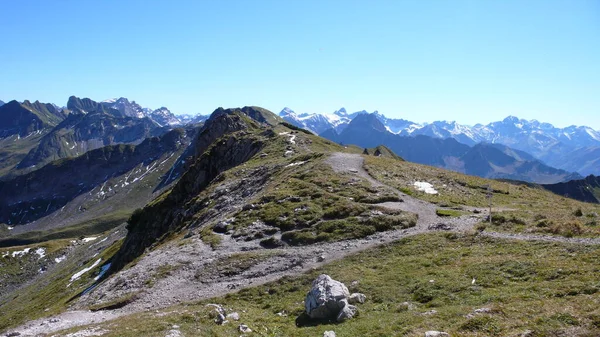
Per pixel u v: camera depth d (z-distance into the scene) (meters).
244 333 23.75
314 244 40.62
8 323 70.94
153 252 52.94
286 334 23.16
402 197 52.59
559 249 27.53
